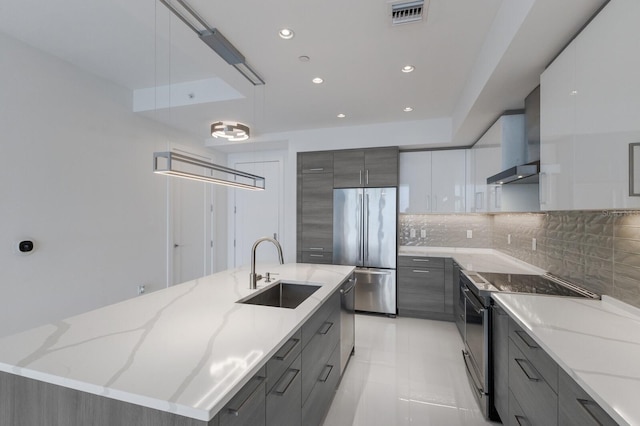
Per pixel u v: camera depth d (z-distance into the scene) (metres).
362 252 4.14
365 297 4.11
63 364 1.00
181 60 2.88
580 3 1.33
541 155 1.89
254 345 1.16
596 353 1.12
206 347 1.14
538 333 1.31
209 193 5.01
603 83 1.27
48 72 2.72
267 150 5.30
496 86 2.20
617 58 1.18
